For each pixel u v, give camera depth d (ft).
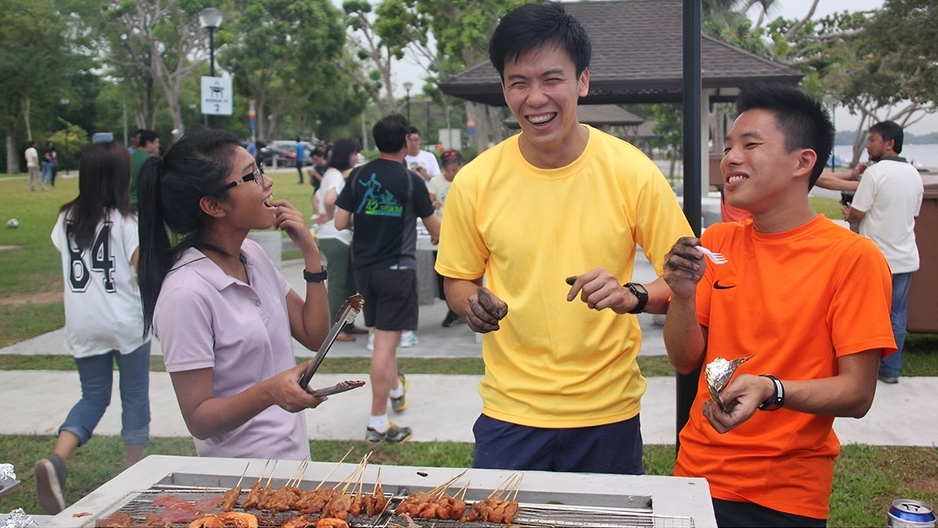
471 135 105.09
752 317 7.62
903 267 19.19
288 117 194.70
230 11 110.83
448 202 8.86
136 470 7.10
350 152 23.13
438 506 6.04
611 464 8.45
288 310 8.86
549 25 7.71
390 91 126.41
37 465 10.11
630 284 7.71
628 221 8.29
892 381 19.80
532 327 8.36
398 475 6.90
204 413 7.10
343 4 120.26
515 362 8.50
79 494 13.50
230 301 7.55
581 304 8.20
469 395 19.31
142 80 110.42
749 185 7.41
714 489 7.68
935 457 15.17
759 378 6.61
